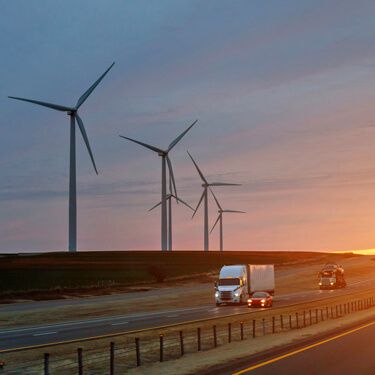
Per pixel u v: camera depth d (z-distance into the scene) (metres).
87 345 28.03
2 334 35.28
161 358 21.92
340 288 96.81
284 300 70.69
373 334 30.97
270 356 22.05
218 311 52.97
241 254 160.75
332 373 17.36
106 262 113.75
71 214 84.06
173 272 110.94
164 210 97.44
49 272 95.62
